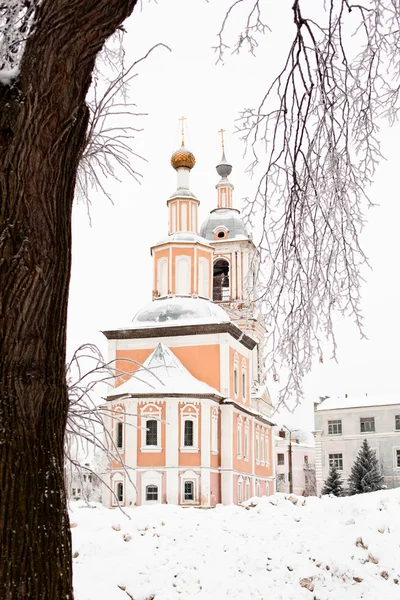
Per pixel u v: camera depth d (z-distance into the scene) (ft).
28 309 15.62
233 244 189.67
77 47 16.08
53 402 16.21
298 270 29.50
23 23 16.90
